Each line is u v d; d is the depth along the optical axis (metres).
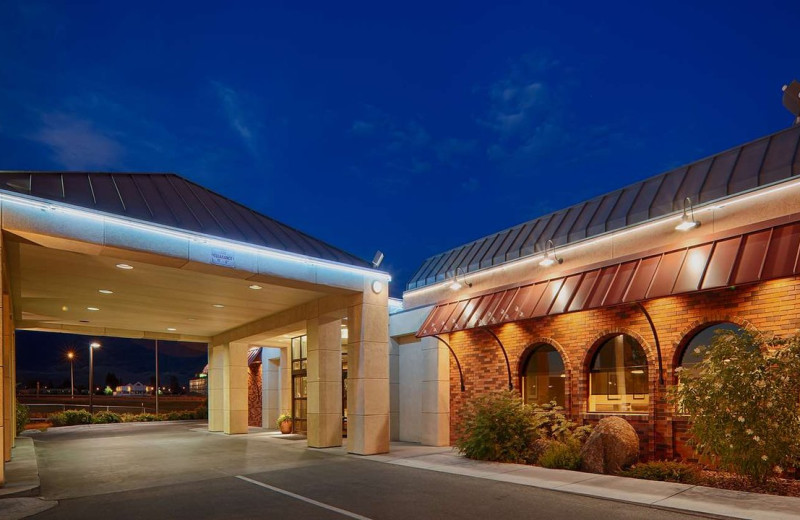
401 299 21.73
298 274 15.31
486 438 14.17
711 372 10.06
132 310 20.61
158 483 12.02
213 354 28.36
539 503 9.16
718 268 10.98
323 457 15.91
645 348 12.83
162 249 12.74
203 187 16.11
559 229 16.19
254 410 33.50
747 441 9.38
